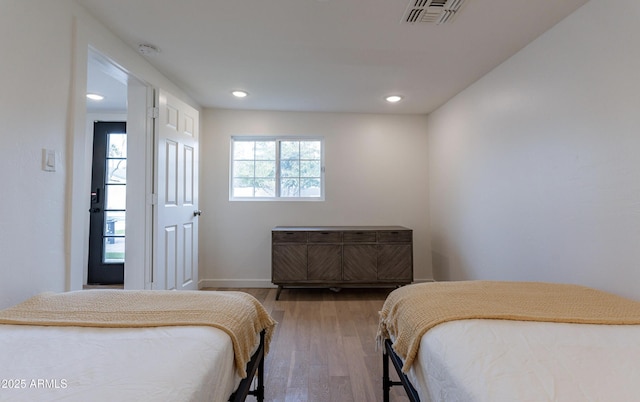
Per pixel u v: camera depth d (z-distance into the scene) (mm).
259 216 3535
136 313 1039
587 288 1384
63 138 1468
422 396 985
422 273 3590
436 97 3039
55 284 1425
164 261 2352
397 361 1275
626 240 1382
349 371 1796
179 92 2807
